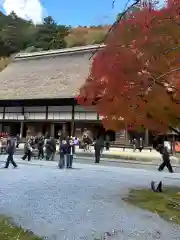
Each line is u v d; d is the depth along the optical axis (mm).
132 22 7746
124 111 9203
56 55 44844
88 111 33781
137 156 27625
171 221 7578
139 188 11945
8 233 6316
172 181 14219
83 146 31984
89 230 6809
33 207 8602
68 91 34938
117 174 15961
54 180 13141
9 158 17094
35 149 24984
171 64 7914
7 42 77312
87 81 9773
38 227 6938
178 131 11281
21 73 43562
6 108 38438
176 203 9180
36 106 36750
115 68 8320
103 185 12352
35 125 38938
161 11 7375
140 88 8062
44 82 38906
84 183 12641
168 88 7773
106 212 8289
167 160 17703
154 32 7816
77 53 43500
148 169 19484
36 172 15523
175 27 7691
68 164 17953
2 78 43406
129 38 8141
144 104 8570
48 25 79688
